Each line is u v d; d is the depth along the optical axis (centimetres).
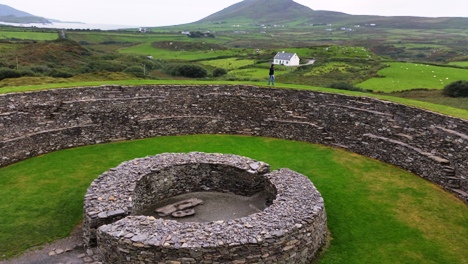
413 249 1428
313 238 1355
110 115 2758
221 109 3041
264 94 3055
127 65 6762
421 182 2058
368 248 1434
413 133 2314
